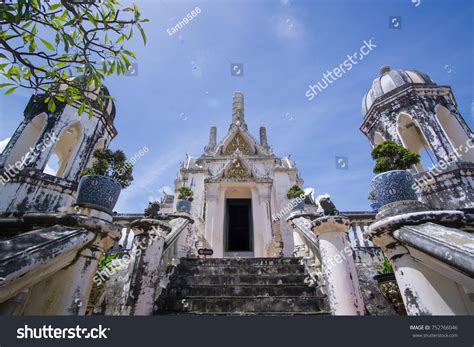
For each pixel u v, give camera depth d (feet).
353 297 13.24
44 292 9.45
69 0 11.03
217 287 18.13
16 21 9.49
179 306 16.21
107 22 11.75
